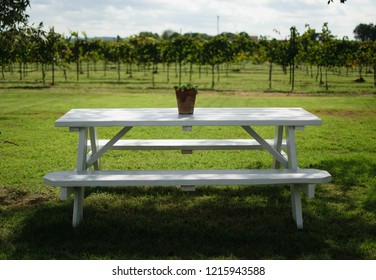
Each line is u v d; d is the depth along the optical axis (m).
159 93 24.64
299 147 9.45
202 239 4.75
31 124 12.52
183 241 4.73
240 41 48.78
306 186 5.00
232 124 5.27
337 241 4.73
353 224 5.19
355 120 13.50
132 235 4.87
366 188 6.50
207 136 10.95
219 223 5.22
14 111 15.39
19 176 7.10
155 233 4.92
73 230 4.99
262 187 6.62
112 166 7.80
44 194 6.29
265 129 12.14
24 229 5.04
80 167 5.34
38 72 48.12
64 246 4.63
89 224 5.14
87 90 26.28
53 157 8.45
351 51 31.03
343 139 10.35
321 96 23.00
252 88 28.62
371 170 7.38
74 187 5.16
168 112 5.97
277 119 5.31
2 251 4.53
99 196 6.22
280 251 4.51
